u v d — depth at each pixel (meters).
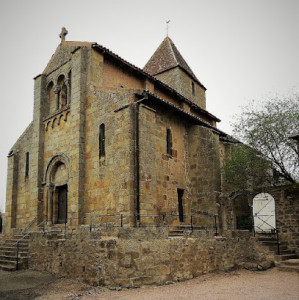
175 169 19.67
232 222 21.05
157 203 17.48
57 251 14.78
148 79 21.91
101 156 17.02
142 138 16.02
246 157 20.83
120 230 12.08
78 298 10.84
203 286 12.16
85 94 18.56
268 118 20.69
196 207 20.56
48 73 22.27
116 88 17.31
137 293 11.07
